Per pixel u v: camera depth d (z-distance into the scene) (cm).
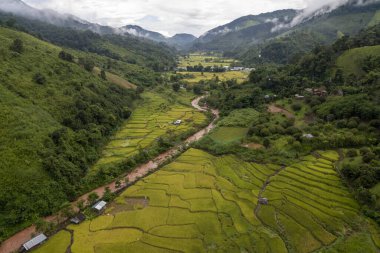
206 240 6297
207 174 9075
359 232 6319
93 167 9512
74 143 9688
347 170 8006
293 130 10644
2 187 7100
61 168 8338
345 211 6938
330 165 8762
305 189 7869
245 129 12162
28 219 7062
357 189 7362
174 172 9275
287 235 6338
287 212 7050
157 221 6969
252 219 6894
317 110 11794
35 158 8094
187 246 6150
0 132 8188
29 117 9250
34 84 11100
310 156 9400
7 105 9131
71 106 11300
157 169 9756
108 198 7956
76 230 6781
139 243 6284
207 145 11056
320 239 6197
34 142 8481
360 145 9350
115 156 10388
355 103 10588
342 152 9362
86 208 7569
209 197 7831
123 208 7581
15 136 8312
